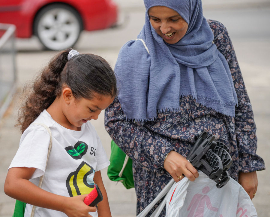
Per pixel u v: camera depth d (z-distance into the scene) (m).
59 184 3.49
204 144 3.87
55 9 16.39
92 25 16.80
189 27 4.05
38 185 3.44
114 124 4.16
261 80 13.07
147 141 4.05
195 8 4.00
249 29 20.64
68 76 3.44
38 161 3.29
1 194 7.16
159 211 3.99
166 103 4.02
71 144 3.59
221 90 4.15
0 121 10.04
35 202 3.24
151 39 4.06
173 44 4.08
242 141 4.39
